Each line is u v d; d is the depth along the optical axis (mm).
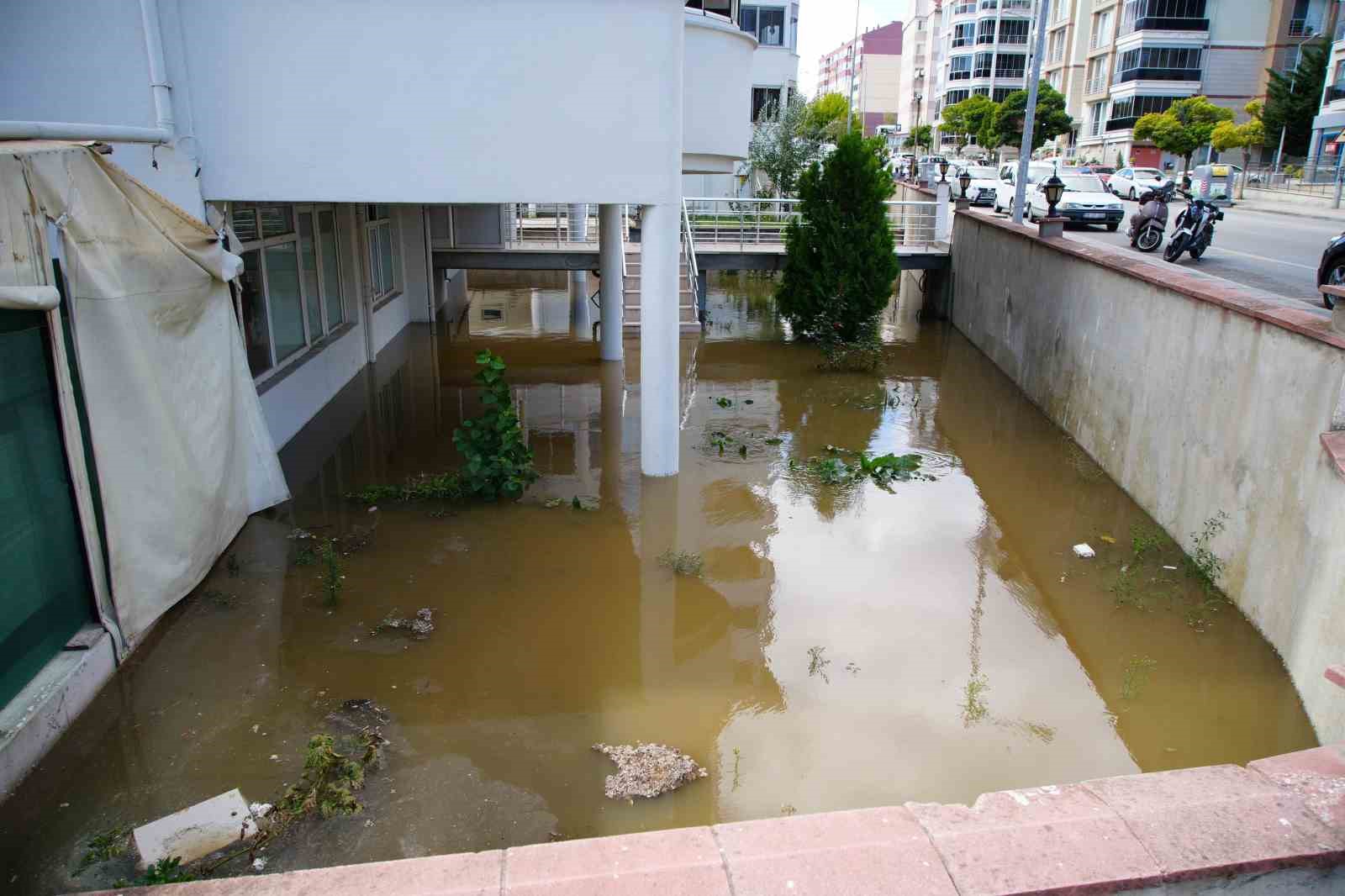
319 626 5148
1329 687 4094
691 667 4863
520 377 11297
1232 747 4266
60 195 4223
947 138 59750
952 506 7332
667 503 7230
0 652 3865
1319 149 30125
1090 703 4629
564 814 3676
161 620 5129
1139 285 7258
